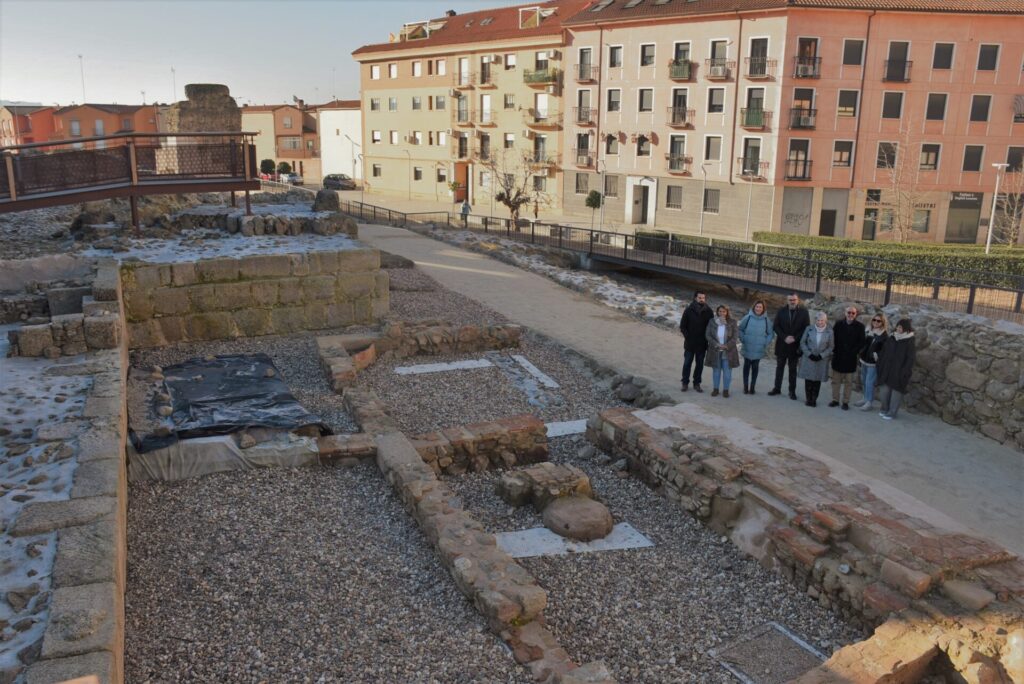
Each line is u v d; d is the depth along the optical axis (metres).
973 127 41.09
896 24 39.97
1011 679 5.48
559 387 12.73
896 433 10.46
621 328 16.66
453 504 7.68
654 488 9.13
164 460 8.24
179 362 11.70
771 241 38.00
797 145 41.38
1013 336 10.38
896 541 6.68
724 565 7.50
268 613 6.12
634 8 46.72
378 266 14.61
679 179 45.59
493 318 16.98
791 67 40.31
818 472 8.23
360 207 41.81
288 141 87.75
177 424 8.84
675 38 44.19
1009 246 35.72
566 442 10.66
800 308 11.76
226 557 6.89
